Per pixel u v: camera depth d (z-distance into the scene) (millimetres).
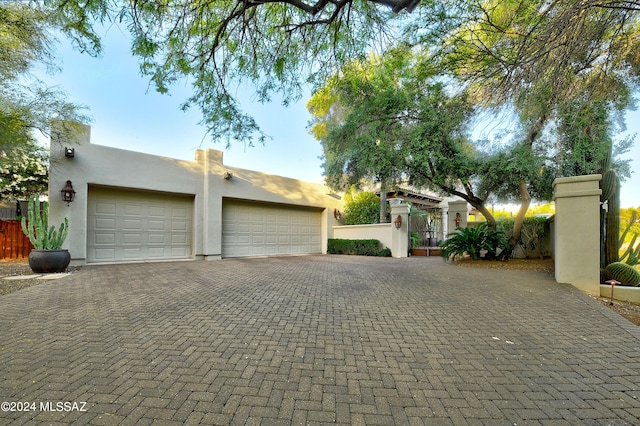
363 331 3436
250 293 5266
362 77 6434
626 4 3303
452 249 9469
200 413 1944
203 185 11234
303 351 2902
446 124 6766
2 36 5805
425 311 4184
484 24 4746
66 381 2314
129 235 9820
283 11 4637
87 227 9008
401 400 2123
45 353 2801
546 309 4230
